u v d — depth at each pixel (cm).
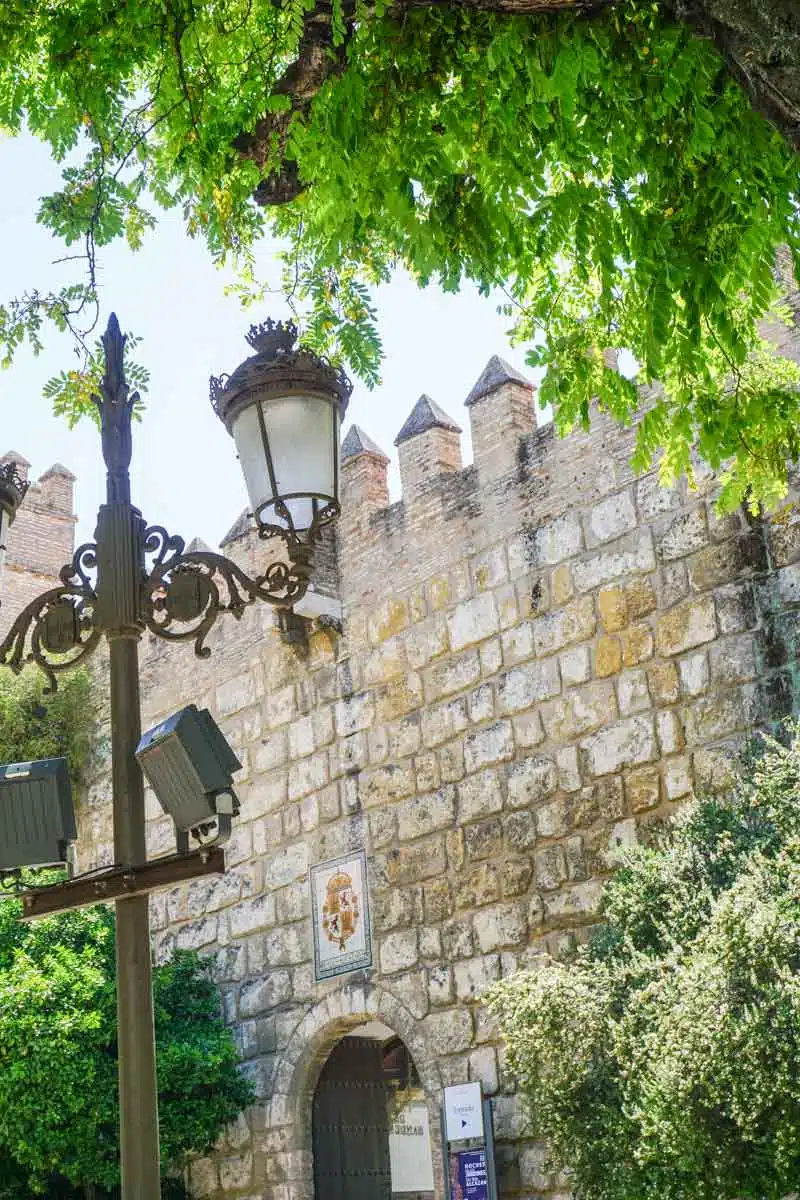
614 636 1684
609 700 1672
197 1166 2050
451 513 1923
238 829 2145
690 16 508
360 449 2083
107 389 727
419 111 607
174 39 662
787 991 1077
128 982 612
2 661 696
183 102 692
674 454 711
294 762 2077
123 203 792
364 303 793
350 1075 2047
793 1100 1077
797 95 465
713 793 1543
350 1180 1983
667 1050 1147
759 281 604
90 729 2488
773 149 587
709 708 1570
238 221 777
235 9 704
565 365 691
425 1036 1780
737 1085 1091
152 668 2402
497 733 1792
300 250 805
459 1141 1691
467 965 1753
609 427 1747
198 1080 1903
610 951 1384
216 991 2102
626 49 589
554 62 577
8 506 761
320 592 2034
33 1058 1797
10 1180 1938
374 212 621
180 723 607
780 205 601
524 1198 1630
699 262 604
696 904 1298
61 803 650
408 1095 2297
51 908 628
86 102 703
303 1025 1958
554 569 1770
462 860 1794
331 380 721
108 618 678
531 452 1836
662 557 1653
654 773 1606
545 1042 1317
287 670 2123
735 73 495
